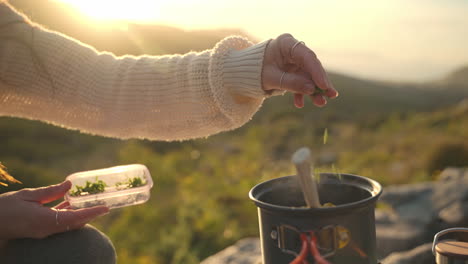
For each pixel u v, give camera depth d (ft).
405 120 62.49
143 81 3.83
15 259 2.94
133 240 13.57
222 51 3.52
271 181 3.40
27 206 2.93
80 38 13.16
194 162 26.61
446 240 3.14
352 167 27.25
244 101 3.66
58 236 3.06
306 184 2.46
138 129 3.99
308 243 2.54
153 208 15.87
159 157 25.95
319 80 2.94
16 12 3.76
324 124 66.74
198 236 13.48
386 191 10.97
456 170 12.34
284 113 73.87
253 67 3.23
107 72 3.90
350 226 2.65
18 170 25.96
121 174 3.86
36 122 44.16
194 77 3.64
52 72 3.75
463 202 9.43
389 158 32.40
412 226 8.57
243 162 24.34
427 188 10.65
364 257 2.77
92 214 3.06
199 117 3.77
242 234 13.60
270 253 2.89
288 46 3.10
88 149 39.19
